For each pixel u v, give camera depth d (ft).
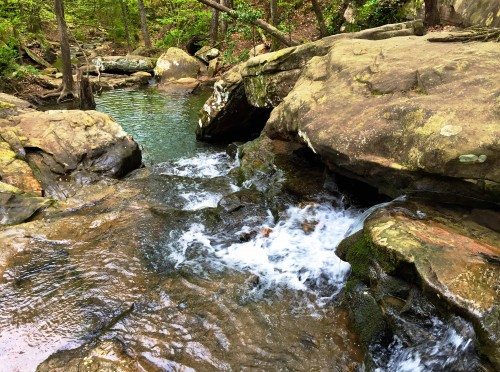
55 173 23.17
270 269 15.10
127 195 21.26
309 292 13.83
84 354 11.27
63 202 20.15
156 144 32.17
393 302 10.68
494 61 13.82
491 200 11.15
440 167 11.26
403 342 10.13
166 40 79.10
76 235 17.40
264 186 20.57
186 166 26.48
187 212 19.10
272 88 25.30
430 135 11.78
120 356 11.16
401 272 10.67
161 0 96.22
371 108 14.46
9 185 20.31
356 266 12.29
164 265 15.57
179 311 13.05
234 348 11.60
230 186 22.12
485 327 8.50
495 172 10.55
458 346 8.96
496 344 8.25
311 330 12.14
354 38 24.09
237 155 26.25
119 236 17.35
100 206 20.13
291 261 15.38
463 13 25.09
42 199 19.95
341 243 13.43
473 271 9.59
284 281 14.42
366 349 11.10
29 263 15.62
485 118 11.27
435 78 13.84
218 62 60.23
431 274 9.74
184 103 45.85
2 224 18.21
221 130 31.91
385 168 12.72
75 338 12.12
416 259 10.17
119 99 48.67
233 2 62.85
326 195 18.85
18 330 12.50
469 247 10.39
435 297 9.53
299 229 17.04
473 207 11.82
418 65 15.28
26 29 67.67
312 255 15.47
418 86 14.19
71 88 48.37
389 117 13.38
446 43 17.33
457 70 13.76
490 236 10.98
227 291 13.93
